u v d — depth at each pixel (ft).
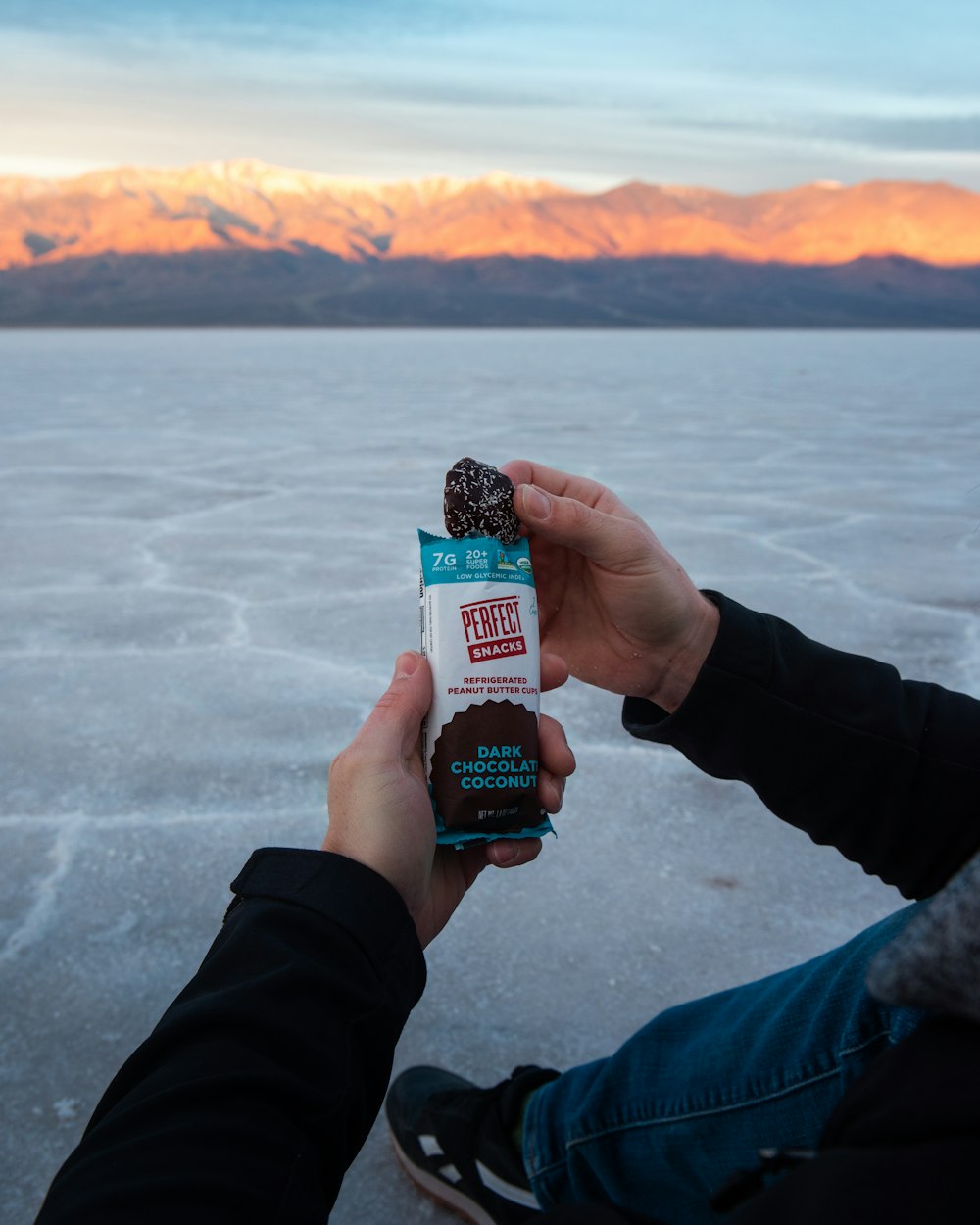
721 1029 3.16
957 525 19.19
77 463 27.89
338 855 2.29
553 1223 2.05
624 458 29.37
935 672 11.09
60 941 6.09
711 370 83.76
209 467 27.02
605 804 7.93
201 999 1.98
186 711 9.76
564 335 282.56
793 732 2.97
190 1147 1.74
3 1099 4.83
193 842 7.29
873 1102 1.64
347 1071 1.98
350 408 47.16
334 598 13.78
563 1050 5.22
